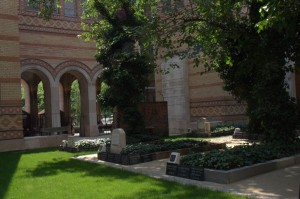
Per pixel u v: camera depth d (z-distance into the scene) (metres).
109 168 10.30
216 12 11.81
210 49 12.93
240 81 13.96
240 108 21.33
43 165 11.47
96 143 15.56
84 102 25.52
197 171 8.23
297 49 11.13
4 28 16.70
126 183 8.12
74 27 24.53
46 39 23.38
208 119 21.80
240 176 7.97
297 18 9.84
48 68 23.42
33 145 17.25
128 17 16.38
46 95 23.94
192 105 22.88
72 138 15.44
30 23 22.75
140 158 11.06
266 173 8.59
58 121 23.80
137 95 16.75
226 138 17.25
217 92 21.20
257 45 11.16
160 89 25.09
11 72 16.75
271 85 11.16
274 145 10.42
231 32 11.57
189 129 21.06
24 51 22.42
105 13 16.53
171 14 13.14
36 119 30.16
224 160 8.27
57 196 7.25
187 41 13.20
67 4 24.34
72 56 24.45
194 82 22.73
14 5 17.06
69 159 12.64
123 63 16.34
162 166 10.30
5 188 8.24
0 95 16.36
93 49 25.41
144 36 13.00
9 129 16.50
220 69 14.12
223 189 7.13
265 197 6.39
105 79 16.86
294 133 11.34
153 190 7.30
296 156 9.67
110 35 16.44
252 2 11.16
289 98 11.32
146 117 19.09
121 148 11.73
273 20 7.87
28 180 9.05
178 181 8.09
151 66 16.16
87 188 7.84
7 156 14.12
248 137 16.19
